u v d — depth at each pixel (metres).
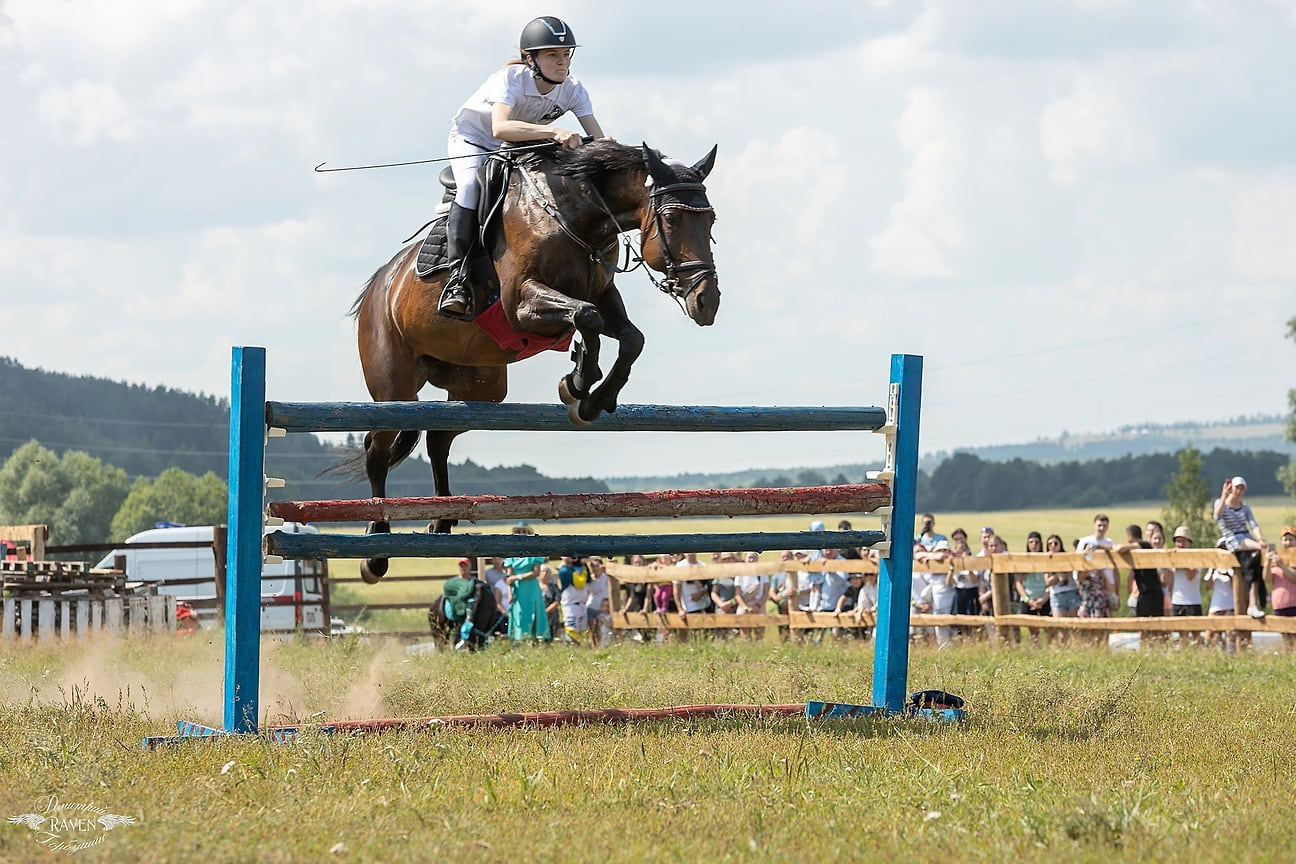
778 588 24.06
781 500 10.57
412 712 11.17
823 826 6.38
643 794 7.01
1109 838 6.12
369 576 12.57
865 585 22.42
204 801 6.76
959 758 8.30
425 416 9.66
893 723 10.10
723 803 6.83
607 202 10.05
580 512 9.99
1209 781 7.62
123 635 23.14
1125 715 10.44
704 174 9.80
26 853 5.65
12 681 13.31
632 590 26.86
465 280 10.34
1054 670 15.16
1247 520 19.19
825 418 10.69
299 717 10.57
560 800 6.88
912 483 11.08
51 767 7.74
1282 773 7.93
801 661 17.20
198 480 135.88
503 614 22.31
